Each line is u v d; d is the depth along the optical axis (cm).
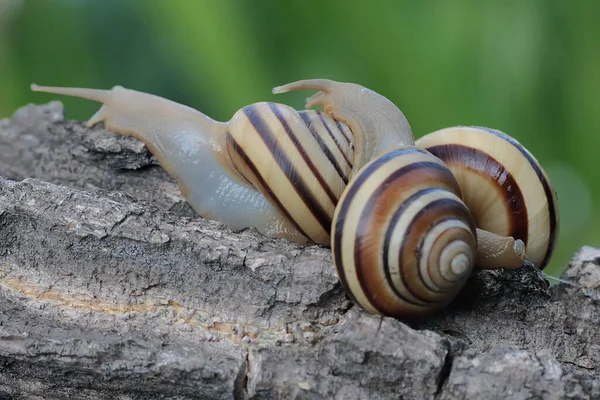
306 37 35
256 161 30
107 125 32
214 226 30
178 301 29
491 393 28
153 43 37
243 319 29
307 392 28
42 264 29
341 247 28
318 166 30
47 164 32
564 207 37
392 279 28
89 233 29
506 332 29
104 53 38
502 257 29
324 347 28
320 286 29
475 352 28
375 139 30
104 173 32
